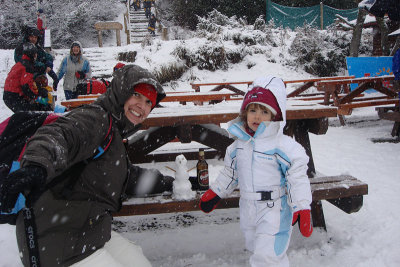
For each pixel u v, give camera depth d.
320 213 3.04
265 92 2.12
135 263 1.97
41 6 18.89
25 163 1.38
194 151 4.81
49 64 7.64
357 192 2.63
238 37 15.77
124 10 26.44
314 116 3.00
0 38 18.47
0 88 10.64
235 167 2.33
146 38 15.16
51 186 1.60
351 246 2.79
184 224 3.30
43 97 5.37
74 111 1.70
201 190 2.62
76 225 1.68
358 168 4.87
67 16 19.67
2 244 2.95
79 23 21.22
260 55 15.54
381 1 6.36
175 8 22.25
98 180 1.72
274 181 2.15
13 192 1.28
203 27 16.64
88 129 1.61
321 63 15.34
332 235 2.98
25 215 1.57
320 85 7.53
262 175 2.14
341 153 5.65
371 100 8.12
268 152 2.13
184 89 12.71
